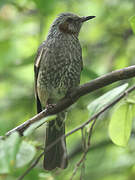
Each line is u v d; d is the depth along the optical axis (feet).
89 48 46.32
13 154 18.86
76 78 32.81
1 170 18.60
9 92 45.42
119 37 46.70
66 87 32.53
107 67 44.93
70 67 32.32
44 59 32.45
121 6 46.52
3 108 43.93
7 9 48.85
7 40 44.34
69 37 32.89
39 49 33.32
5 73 45.62
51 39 32.94
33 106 43.68
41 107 34.55
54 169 28.55
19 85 45.62
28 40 46.37
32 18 47.47
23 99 44.21
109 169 39.63
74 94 26.78
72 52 32.53
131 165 38.58
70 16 33.58
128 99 25.71
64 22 33.19
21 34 46.37
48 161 28.68
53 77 32.37
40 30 42.14
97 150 41.52
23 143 20.29
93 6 47.42
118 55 45.32
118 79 24.98
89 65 44.11
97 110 23.31
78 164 21.62
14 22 47.39
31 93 44.73
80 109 40.93
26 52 46.24
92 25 47.34
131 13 46.39
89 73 35.70
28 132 19.62
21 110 43.86
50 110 27.45
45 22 42.22
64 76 32.32
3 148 19.08
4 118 42.55
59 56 32.27
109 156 41.29
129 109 25.82
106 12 47.16
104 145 40.34
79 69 33.04
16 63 42.75
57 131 32.22
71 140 42.52
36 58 33.27
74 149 41.88
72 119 41.09
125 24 46.83
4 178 22.21
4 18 48.62
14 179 23.76
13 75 45.83
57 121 32.22
